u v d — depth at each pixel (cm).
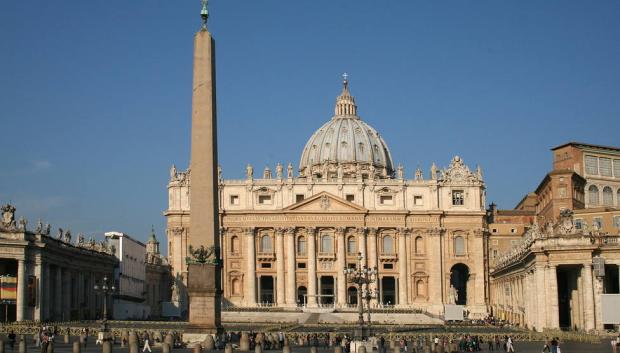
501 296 14025
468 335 8250
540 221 15225
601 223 12025
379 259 15925
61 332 8331
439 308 15688
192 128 5619
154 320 12612
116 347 6688
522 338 8262
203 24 5678
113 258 12512
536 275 8650
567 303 9650
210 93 5606
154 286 15225
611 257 8206
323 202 15862
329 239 15988
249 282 15750
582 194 13762
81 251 10862
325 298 16325
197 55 5609
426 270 15962
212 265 5709
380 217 15925
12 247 8856
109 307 12312
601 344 7350
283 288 15750
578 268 8619
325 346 7775
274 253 15862
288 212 15800
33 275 9094
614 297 7631
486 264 15975
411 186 16112
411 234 16038
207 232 5694
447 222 16025
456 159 16238
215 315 5759
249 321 12662
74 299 10938
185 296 15500
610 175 14038
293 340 8362
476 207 16050
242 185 16000
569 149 13888
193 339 5712
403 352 7088
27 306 8956
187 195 15850
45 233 9725
